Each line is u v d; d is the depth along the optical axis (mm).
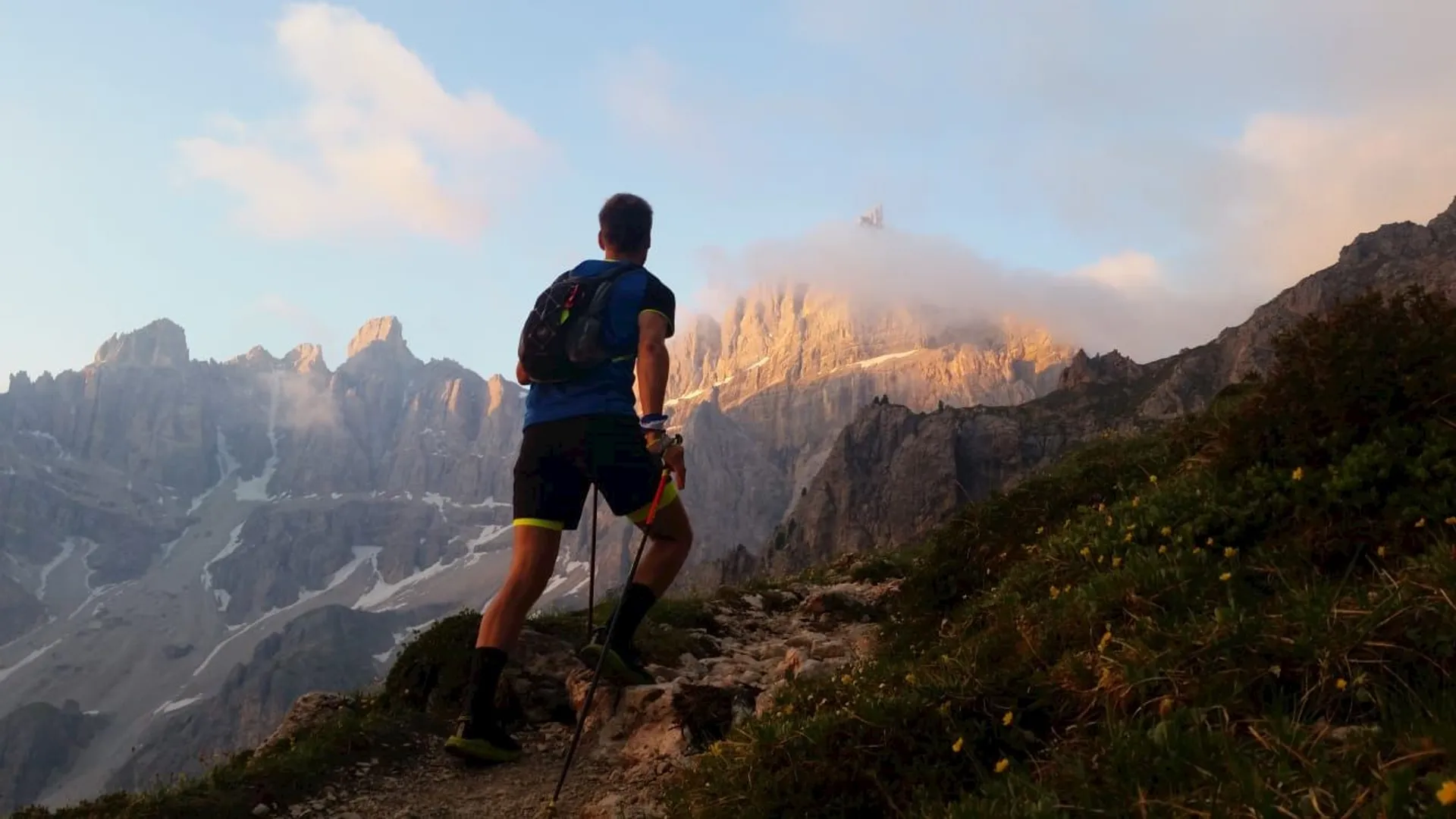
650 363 5207
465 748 5207
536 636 7578
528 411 5387
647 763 5730
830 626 10555
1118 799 2916
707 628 10266
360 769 6082
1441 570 3490
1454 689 2967
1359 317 5387
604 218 5652
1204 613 4102
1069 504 7715
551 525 5281
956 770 3779
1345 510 4555
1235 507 5082
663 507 5523
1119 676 3734
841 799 3816
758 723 4688
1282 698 3250
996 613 5633
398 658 7688
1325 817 2479
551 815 4871
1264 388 5703
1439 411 4719
